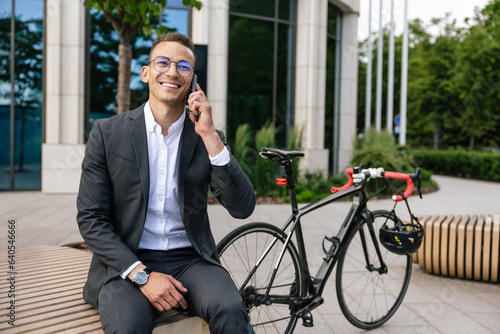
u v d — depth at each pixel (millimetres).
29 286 2127
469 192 11672
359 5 13719
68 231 5629
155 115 1905
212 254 2018
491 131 24828
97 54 9680
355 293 3555
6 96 9430
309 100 11688
